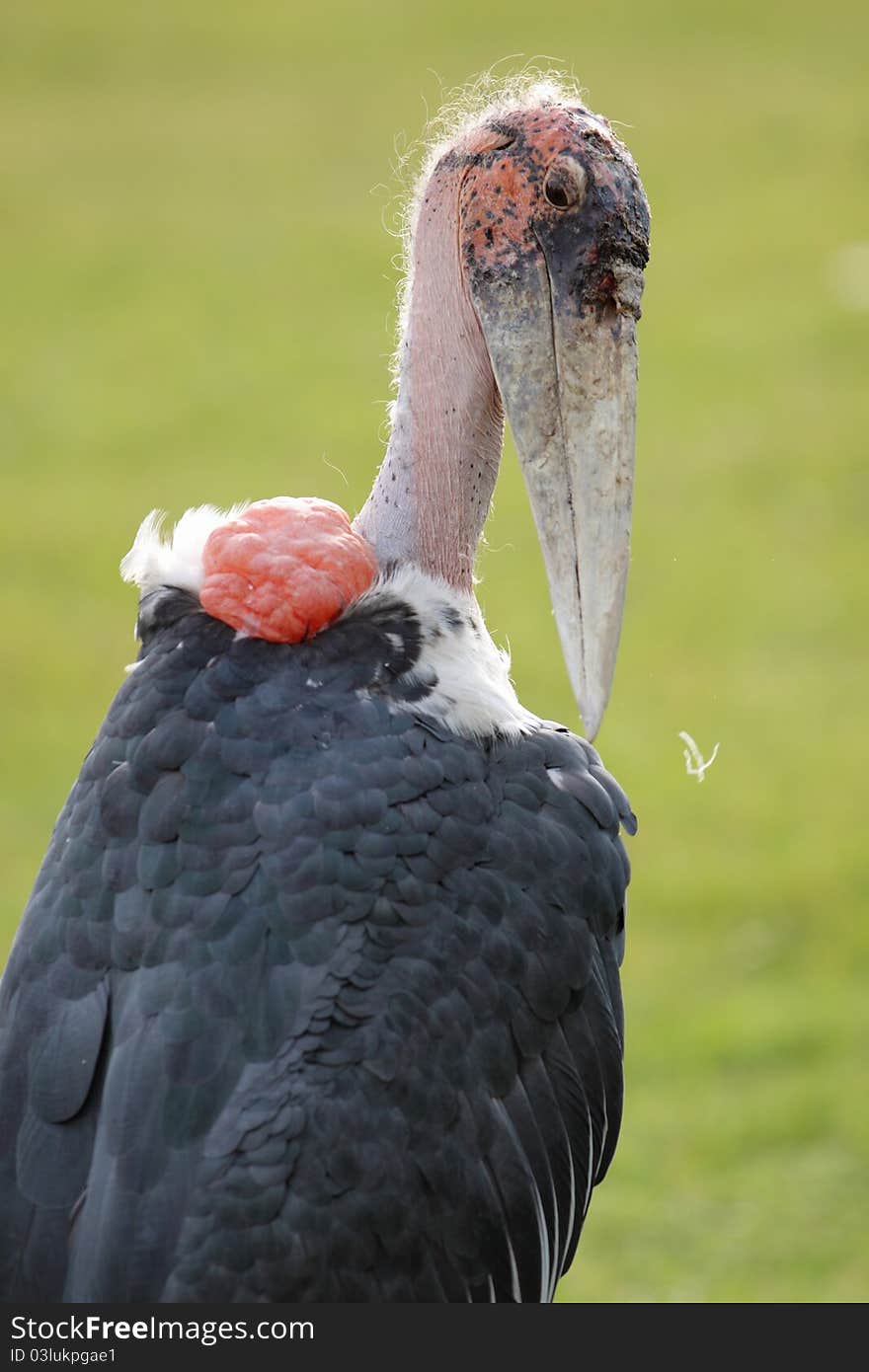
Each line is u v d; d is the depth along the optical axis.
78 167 49.78
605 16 62.38
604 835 6.41
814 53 57.28
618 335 6.51
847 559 26.03
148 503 28.67
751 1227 13.16
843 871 17.94
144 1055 5.69
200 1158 5.54
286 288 40.59
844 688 22.22
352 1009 5.67
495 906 6.01
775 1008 15.80
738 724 21.34
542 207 6.49
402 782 6.00
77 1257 5.56
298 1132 5.47
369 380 34.84
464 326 6.73
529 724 6.57
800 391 33.09
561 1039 6.14
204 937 5.80
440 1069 5.73
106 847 6.04
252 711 6.08
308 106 54.56
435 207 6.73
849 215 42.81
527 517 27.67
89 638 23.94
